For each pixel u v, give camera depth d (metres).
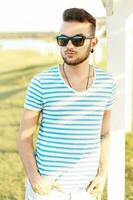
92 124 2.55
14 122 9.77
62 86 2.49
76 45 2.48
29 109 2.54
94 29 2.59
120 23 3.65
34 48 27.81
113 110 3.74
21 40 30.33
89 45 2.55
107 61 3.72
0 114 10.67
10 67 19.94
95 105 2.55
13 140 8.20
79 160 2.55
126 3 3.62
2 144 7.92
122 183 3.87
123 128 3.75
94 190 2.65
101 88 2.57
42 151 2.56
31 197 2.65
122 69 3.70
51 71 2.53
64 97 2.49
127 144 7.46
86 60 2.54
